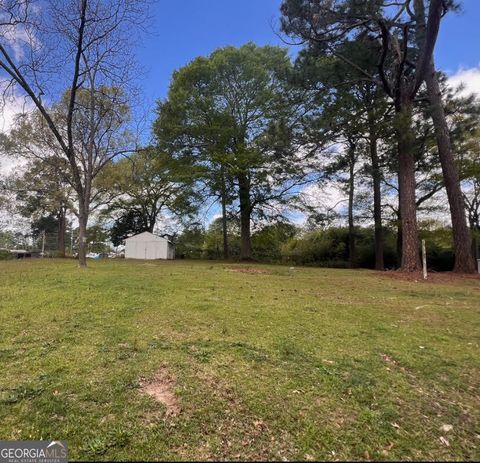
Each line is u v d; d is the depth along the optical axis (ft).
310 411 8.89
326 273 46.32
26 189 100.22
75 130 49.19
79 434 7.73
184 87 83.51
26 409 8.59
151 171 96.58
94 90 44.21
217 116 81.92
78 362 11.41
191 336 14.38
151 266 52.90
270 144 53.72
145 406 8.90
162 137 80.38
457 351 13.61
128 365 11.25
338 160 62.59
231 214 92.17
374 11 37.40
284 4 39.68
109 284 27.14
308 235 96.17
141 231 125.70
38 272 36.76
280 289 28.17
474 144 61.62
